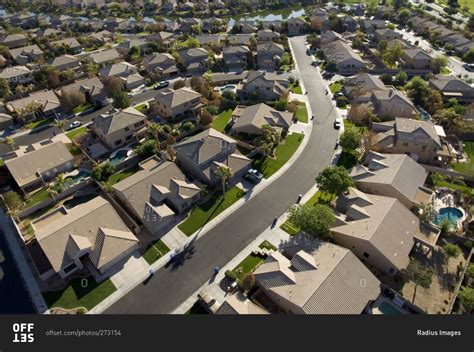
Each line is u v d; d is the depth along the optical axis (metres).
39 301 49.59
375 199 61.53
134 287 51.72
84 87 107.81
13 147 84.31
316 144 84.50
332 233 57.41
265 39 153.75
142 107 101.62
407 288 51.03
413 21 169.62
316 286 46.22
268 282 48.50
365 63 125.56
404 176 66.38
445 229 58.16
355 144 77.94
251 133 86.31
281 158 79.62
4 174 74.25
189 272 53.97
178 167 71.25
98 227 56.84
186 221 63.00
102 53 135.12
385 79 113.88
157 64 124.19
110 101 106.00
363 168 70.38
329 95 108.44
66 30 175.62
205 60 127.44
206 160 71.50
